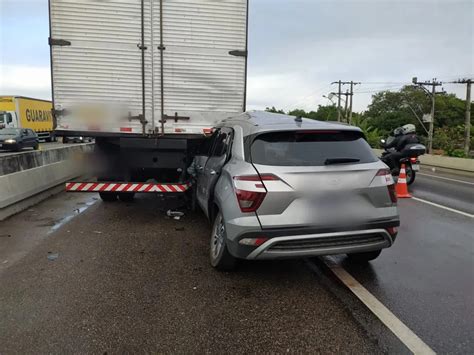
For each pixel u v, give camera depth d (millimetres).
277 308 3381
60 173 9172
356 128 4012
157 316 3225
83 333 2955
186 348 2777
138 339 2883
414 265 4438
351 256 4520
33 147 27062
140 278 4016
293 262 4520
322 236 3518
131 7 6062
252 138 3898
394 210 3805
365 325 3094
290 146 3785
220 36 6328
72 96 6133
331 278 4059
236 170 3797
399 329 3029
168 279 3996
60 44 6004
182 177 6832
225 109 6492
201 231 5859
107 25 6055
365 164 3756
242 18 6352
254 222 3479
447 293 3688
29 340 2855
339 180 3578
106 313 3266
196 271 4223
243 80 6477
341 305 3441
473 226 6223
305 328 3051
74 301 3482
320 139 3893
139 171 6953
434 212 7301
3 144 24297
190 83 6344
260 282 3941
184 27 6211
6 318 3174
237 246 3607
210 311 3320
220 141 5117
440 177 13352
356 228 3596
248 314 3271
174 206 7633
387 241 3795
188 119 6410
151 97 6289
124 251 4883
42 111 36938
